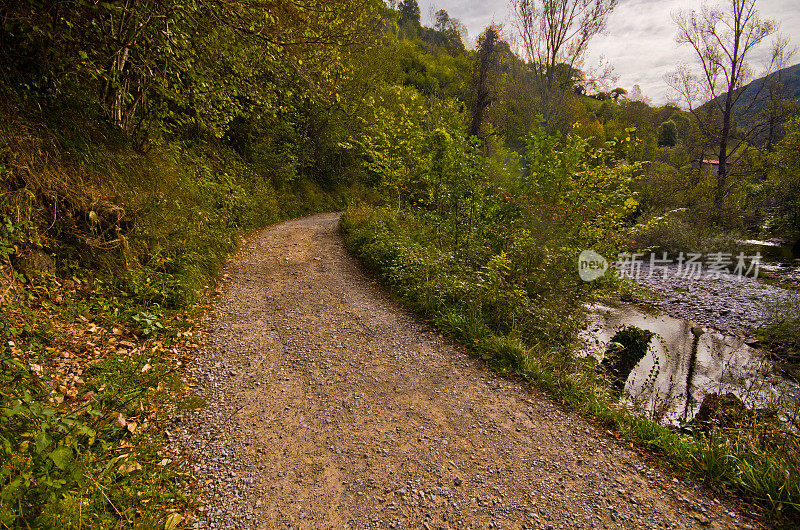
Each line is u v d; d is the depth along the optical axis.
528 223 7.88
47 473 2.21
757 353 7.06
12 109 4.86
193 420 3.48
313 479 2.93
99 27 5.96
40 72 5.58
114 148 6.63
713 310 9.17
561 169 7.69
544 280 6.62
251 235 10.61
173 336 4.75
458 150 8.68
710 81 20.25
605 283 7.74
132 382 3.71
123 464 2.74
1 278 3.74
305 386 4.15
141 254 5.69
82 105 6.34
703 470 2.99
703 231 15.11
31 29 5.12
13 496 2.02
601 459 3.18
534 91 20.67
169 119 9.91
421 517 2.62
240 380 4.18
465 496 2.80
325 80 8.79
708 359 6.77
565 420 3.70
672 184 19.56
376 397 4.00
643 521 2.57
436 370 4.53
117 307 4.68
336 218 15.12
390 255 7.94
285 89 8.79
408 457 3.18
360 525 2.56
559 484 2.91
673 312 9.21
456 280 6.46
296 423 3.56
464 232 9.05
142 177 6.91
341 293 6.80
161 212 6.69
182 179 8.42
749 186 20.55
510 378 4.40
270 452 3.19
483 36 19.36
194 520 2.52
